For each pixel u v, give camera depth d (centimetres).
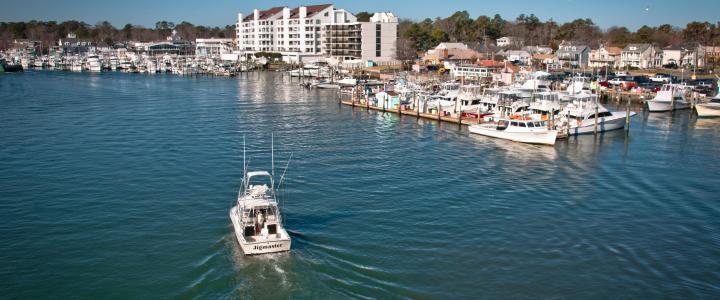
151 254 3956
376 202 5084
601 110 8756
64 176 5897
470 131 8544
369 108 11356
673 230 4438
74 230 4400
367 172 6150
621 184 5722
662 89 11194
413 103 10631
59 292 3466
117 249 4050
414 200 5153
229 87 16838
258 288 3431
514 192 5428
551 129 7888
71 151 7088
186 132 8544
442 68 18388
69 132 8431
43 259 3897
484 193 5388
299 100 13212
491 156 7000
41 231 4384
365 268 3709
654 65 19675
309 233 4300
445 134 8481
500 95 9519
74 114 10375
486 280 3584
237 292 3394
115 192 5347
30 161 6538
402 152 7200
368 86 15588
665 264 3825
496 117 9038
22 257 3925
